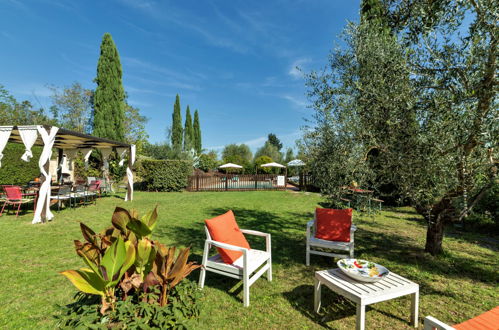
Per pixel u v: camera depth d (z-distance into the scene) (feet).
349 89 11.74
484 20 7.67
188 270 6.90
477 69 7.69
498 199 18.15
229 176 51.49
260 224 20.98
